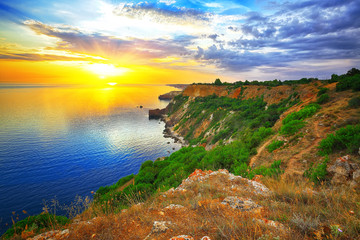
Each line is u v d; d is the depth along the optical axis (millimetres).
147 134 102938
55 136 101750
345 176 9281
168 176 22703
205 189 6660
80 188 50719
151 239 3369
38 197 45812
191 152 31125
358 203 3904
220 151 24609
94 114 172375
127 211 5027
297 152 16469
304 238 2842
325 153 13586
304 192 5414
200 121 89438
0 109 199375
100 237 3629
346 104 21375
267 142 24047
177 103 142250
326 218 3488
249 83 97250
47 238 3984
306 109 24750
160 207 5289
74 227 4227
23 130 113625
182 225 3818
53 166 64875
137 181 24422
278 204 4691
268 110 50719
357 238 2648
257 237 2945
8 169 61688
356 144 11617
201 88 123188
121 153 76125
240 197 5551
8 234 6695
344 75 38906
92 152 78000
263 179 9188
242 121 53719
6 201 43844
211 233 3336
